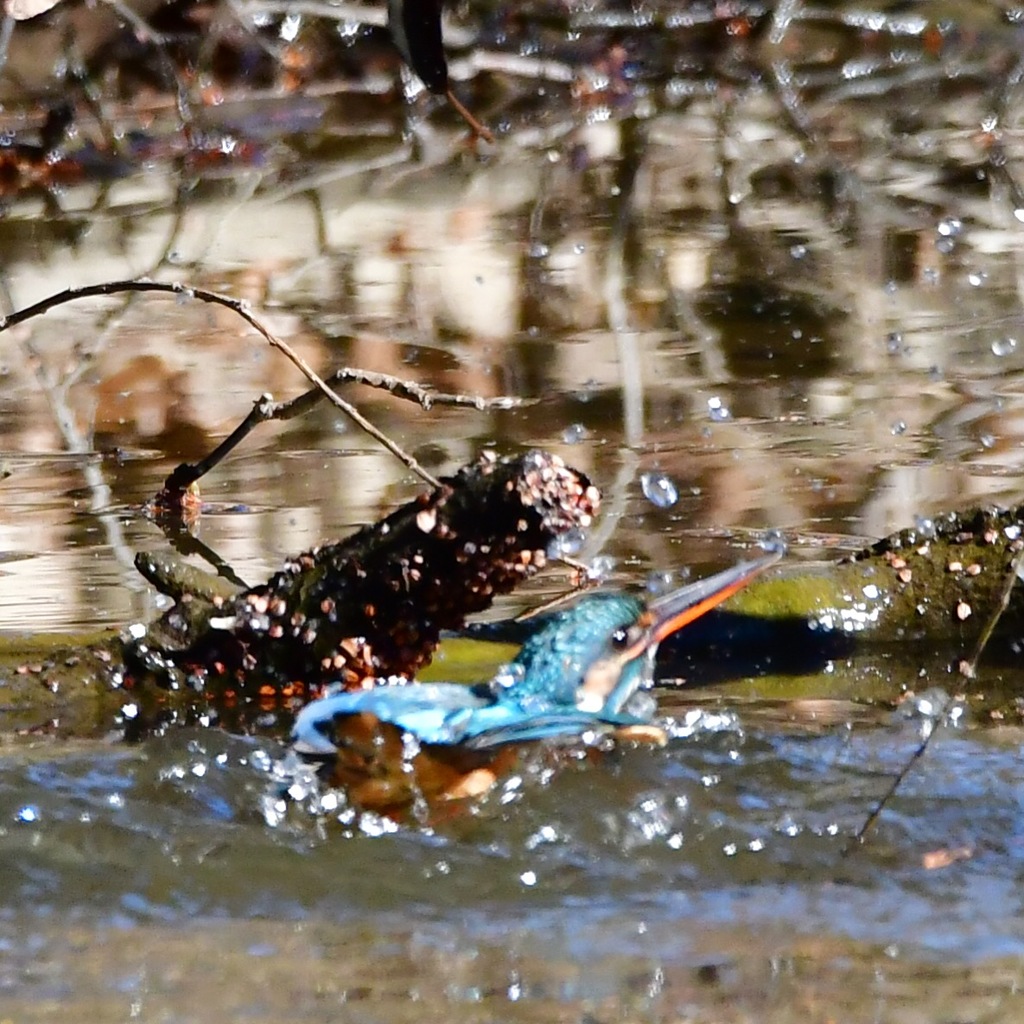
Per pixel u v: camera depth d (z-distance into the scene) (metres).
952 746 8.09
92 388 14.09
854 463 12.10
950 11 22.28
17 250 18.27
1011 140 20.75
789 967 5.75
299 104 21.20
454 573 8.16
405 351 15.01
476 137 21.25
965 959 5.82
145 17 20.75
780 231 18.70
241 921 6.23
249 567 10.16
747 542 10.52
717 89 21.83
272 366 14.65
